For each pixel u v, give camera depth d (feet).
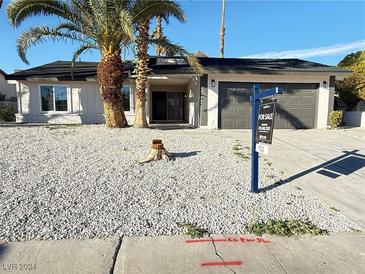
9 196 15.03
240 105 48.19
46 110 54.19
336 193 17.47
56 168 20.10
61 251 10.60
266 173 21.08
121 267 9.80
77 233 11.82
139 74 41.83
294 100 48.96
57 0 35.50
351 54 72.23
